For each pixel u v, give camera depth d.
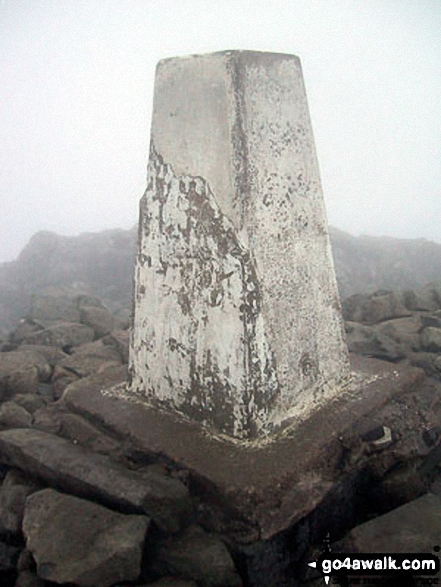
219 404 2.11
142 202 2.30
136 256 2.38
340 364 2.50
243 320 1.99
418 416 2.43
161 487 1.91
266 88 2.05
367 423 2.25
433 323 3.90
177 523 1.88
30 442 2.23
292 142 2.18
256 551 1.81
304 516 1.93
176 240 2.17
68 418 2.44
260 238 2.01
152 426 2.22
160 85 2.15
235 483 1.85
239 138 1.94
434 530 1.91
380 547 1.86
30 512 1.90
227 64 1.94
